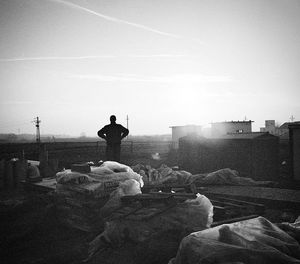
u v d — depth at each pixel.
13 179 9.29
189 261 2.65
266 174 10.98
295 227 3.27
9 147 25.39
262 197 6.98
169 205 4.45
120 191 4.96
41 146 10.93
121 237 4.23
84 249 4.28
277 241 2.72
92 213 4.90
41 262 3.92
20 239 4.65
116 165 6.07
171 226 4.16
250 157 10.87
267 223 3.14
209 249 2.59
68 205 5.20
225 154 11.48
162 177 9.26
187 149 12.50
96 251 4.16
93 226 4.81
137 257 3.74
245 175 10.91
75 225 4.95
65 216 5.18
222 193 7.65
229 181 9.26
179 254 2.83
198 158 12.15
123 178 5.48
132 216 4.38
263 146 11.03
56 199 5.41
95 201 4.91
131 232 4.21
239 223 3.09
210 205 4.51
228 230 2.82
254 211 6.00
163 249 3.59
